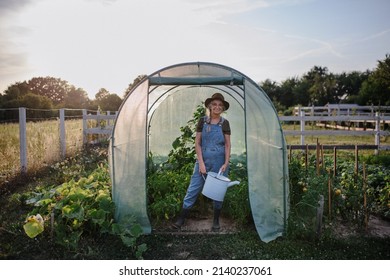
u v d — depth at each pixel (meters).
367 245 3.85
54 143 8.68
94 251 3.69
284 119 11.16
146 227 4.28
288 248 3.81
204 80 4.32
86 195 4.29
